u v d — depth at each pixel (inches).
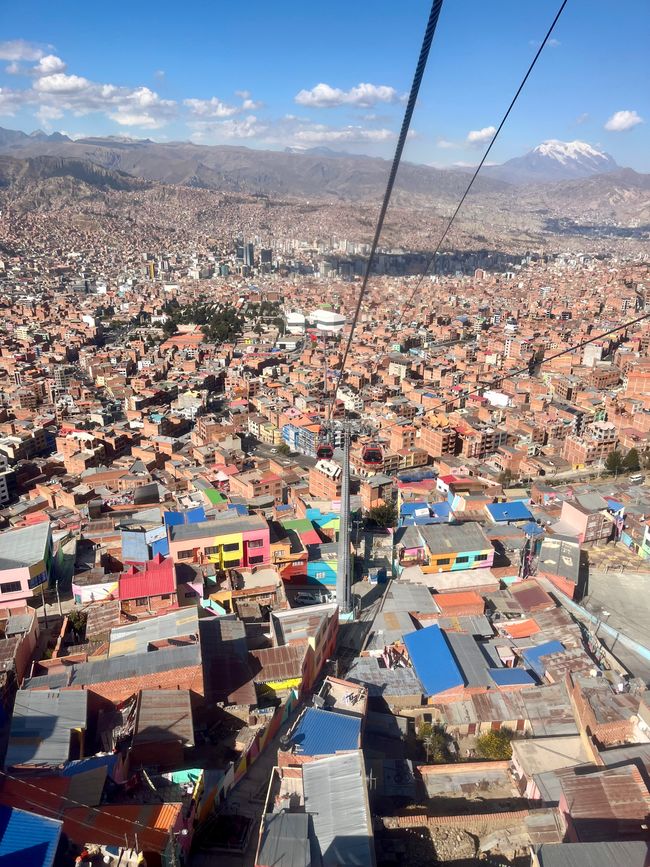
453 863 1624.0
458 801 1872.5
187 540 2942.9
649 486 4938.5
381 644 2691.9
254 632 2623.0
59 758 1761.8
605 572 3754.9
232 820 1710.1
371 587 3216.0
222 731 2095.2
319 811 1569.9
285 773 1740.9
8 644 2311.8
